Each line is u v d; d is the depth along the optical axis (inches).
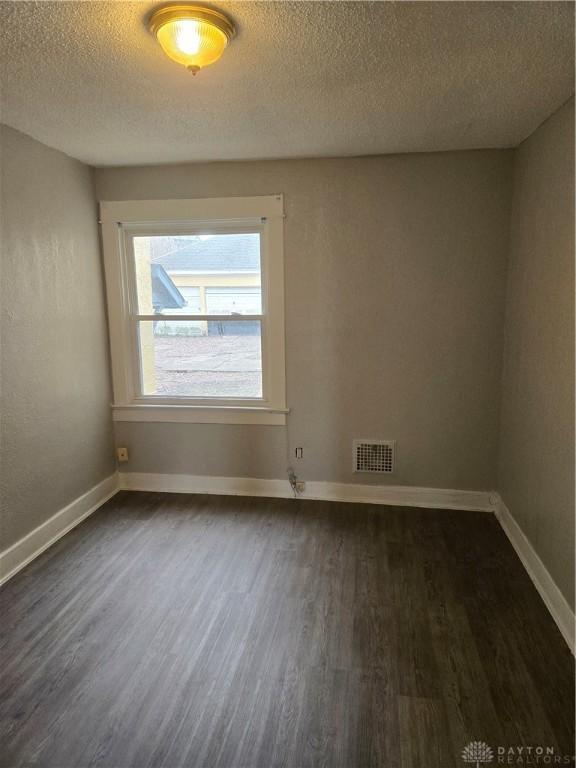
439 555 104.3
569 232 80.7
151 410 136.4
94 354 128.0
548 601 86.5
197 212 124.6
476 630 80.4
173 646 77.2
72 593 91.6
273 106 85.9
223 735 61.4
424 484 128.6
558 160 85.8
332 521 120.7
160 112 88.4
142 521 121.6
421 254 118.6
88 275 124.4
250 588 93.0
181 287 133.2
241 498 135.0
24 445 102.1
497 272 116.4
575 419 76.6
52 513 111.8
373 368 125.6
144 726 62.7
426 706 65.5
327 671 71.9
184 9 56.3
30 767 57.3
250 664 73.3
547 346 90.0
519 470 106.0
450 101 83.6
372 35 62.6
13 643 78.0
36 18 58.0
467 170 113.7
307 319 126.1
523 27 60.7
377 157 116.6
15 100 82.7
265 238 126.0
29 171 102.1
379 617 84.0
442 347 121.6
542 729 61.9
